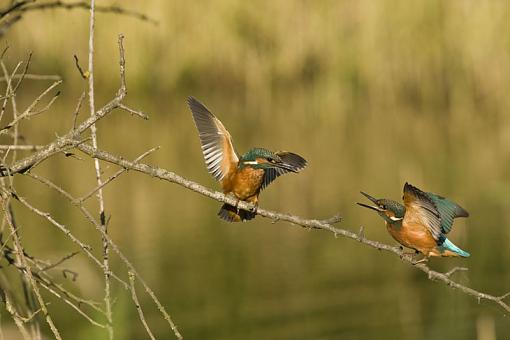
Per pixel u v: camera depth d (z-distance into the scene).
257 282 12.57
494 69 22.98
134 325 11.16
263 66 25.31
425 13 23.80
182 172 18.08
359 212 15.68
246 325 11.21
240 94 25.25
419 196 6.34
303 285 12.33
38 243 13.45
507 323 11.44
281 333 11.00
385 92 24.11
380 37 24.20
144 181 18.09
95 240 13.85
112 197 16.66
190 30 25.05
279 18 25.16
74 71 24.00
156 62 24.69
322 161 19.14
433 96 23.83
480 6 23.30
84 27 23.53
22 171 5.68
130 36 24.14
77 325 10.67
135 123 22.77
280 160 6.86
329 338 10.86
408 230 6.71
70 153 5.66
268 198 16.73
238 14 25.25
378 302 12.04
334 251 13.99
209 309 11.52
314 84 24.97
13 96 6.14
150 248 13.63
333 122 23.02
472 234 14.48
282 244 14.24
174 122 22.97
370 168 18.50
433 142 20.77
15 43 22.88
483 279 12.70
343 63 24.47
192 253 13.50
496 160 18.78
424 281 12.77
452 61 23.59
